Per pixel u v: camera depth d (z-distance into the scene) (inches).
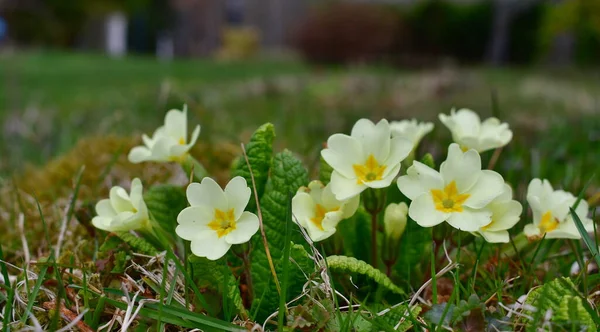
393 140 15.1
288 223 14.3
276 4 272.4
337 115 57.4
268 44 274.5
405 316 14.6
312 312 14.4
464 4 211.2
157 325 14.2
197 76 119.9
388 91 87.9
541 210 16.1
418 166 14.9
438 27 208.8
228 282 15.1
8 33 215.2
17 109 49.3
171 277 16.1
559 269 17.8
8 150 36.9
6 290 15.8
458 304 14.6
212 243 14.4
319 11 171.6
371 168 15.1
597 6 160.2
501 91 86.5
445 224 15.3
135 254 16.4
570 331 13.9
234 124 45.9
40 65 123.3
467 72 129.0
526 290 16.9
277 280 15.1
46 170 28.2
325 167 16.6
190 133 32.2
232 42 231.3
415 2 220.2
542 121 50.5
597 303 15.8
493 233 15.1
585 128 41.5
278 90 88.4
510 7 203.9
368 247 16.6
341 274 15.9
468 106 69.2
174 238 17.0
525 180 24.8
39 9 217.6
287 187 16.0
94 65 133.1
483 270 16.8
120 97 73.7
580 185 25.6
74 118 50.5
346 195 14.8
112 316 15.5
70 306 15.4
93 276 16.2
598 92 88.2
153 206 17.2
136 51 275.9
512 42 206.5
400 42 178.2
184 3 270.2
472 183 14.7
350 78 101.8
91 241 18.6
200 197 14.6
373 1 221.8
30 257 19.2
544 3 201.6
